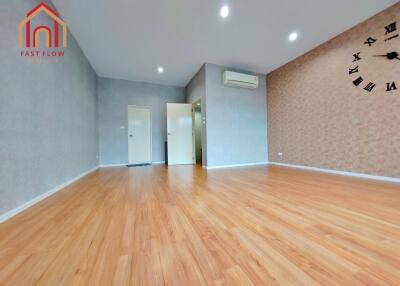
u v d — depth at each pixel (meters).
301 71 4.17
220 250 1.11
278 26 3.08
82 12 2.63
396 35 2.69
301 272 0.91
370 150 3.02
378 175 2.93
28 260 1.03
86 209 1.83
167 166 5.05
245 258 1.03
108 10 2.60
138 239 1.25
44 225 1.48
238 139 4.84
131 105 5.57
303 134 4.20
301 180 3.04
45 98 2.29
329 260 1.00
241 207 1.84
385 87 2.82
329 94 3.62
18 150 1.78
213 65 4.50
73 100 3.20
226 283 0.84
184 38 3.36
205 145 4.52
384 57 2.82
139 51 3.80
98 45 3.54
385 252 1.07
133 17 2.76
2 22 1.61
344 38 3.31
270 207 1.84
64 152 2.80
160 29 3.07
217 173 3.80
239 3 2.54
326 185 2.68
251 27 3.08
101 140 5.17
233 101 4.78
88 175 3.76
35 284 0.86
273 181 2.99
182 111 5.50
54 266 0.98
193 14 2.72
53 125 2.47
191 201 2.05
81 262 1.01
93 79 4.64
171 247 1.15
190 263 0.99
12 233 1.35
